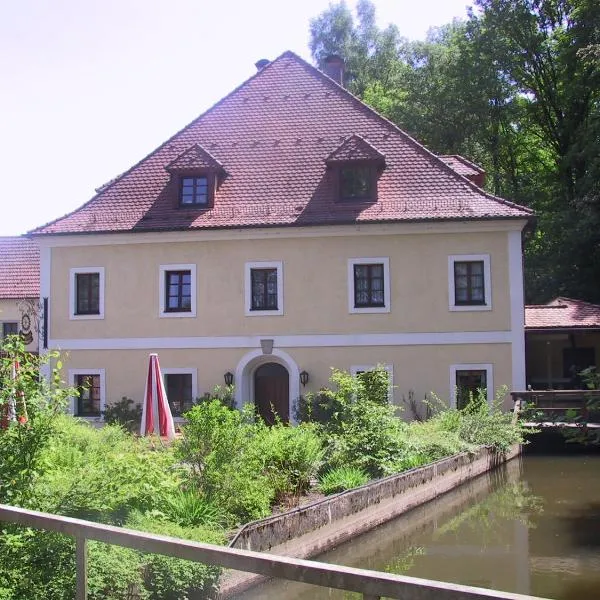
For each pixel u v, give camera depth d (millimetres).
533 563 10422
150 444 12789
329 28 55031
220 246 24328
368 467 14164
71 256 25031
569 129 40969
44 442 6871
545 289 37938
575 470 18844
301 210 24047
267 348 23766
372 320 23547
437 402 23047
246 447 10945
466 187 24000
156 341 24406
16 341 7227
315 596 7988
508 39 40562
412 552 11203
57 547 5863
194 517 8898
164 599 6430
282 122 26906
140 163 26516
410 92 44281
